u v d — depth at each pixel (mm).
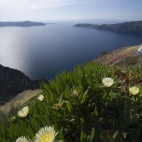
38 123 2324
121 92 3549
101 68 4250
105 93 2914
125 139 2576
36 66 159125
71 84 3609
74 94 2711
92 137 2041
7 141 2227
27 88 61906
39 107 2910
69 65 159375
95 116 2629
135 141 2467
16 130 2398
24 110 2820
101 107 2912
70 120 2434
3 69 63312
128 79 4344
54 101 2951
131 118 2594
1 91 55531
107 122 2789
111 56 41219
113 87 3307
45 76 126500
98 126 2639
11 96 55125
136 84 4148
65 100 2930
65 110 2637
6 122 2895
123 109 2965
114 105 2967
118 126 2650
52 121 2443
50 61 181125
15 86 59188
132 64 13016
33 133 2229
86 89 3250
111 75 3936
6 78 60094
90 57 193500
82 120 2301
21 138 1939
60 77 3848
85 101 2869
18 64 173750
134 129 2521
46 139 1672
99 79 3574
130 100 3143
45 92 3418
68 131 2414
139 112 3062
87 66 4574
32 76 127562
